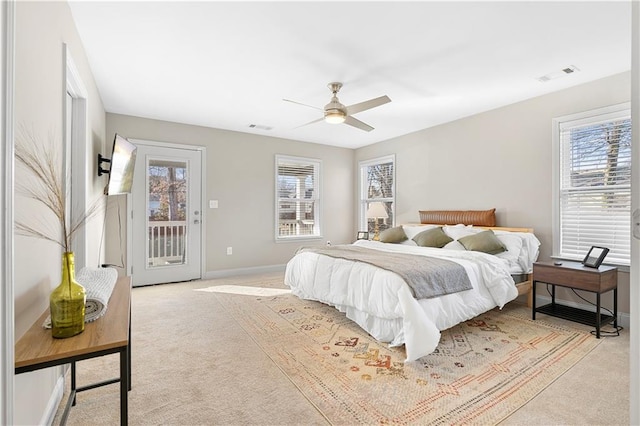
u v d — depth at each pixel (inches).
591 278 109.8
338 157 255.8
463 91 141.2
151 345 101.6
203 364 89.2
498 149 162.6
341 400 72.5
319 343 103.6
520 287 133.3
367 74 124.6
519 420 65.7
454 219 176.7
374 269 109.3
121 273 173.9
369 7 84.6
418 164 206.2
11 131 38.7
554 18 88.7
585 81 130.6
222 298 155.7
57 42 73.7
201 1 82.2
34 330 51.1
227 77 128.1
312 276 139.4
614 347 100.5
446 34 97.1
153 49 106.3
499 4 83.0
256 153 218.1
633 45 39.3
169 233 188.7
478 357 93.7
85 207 105.1
